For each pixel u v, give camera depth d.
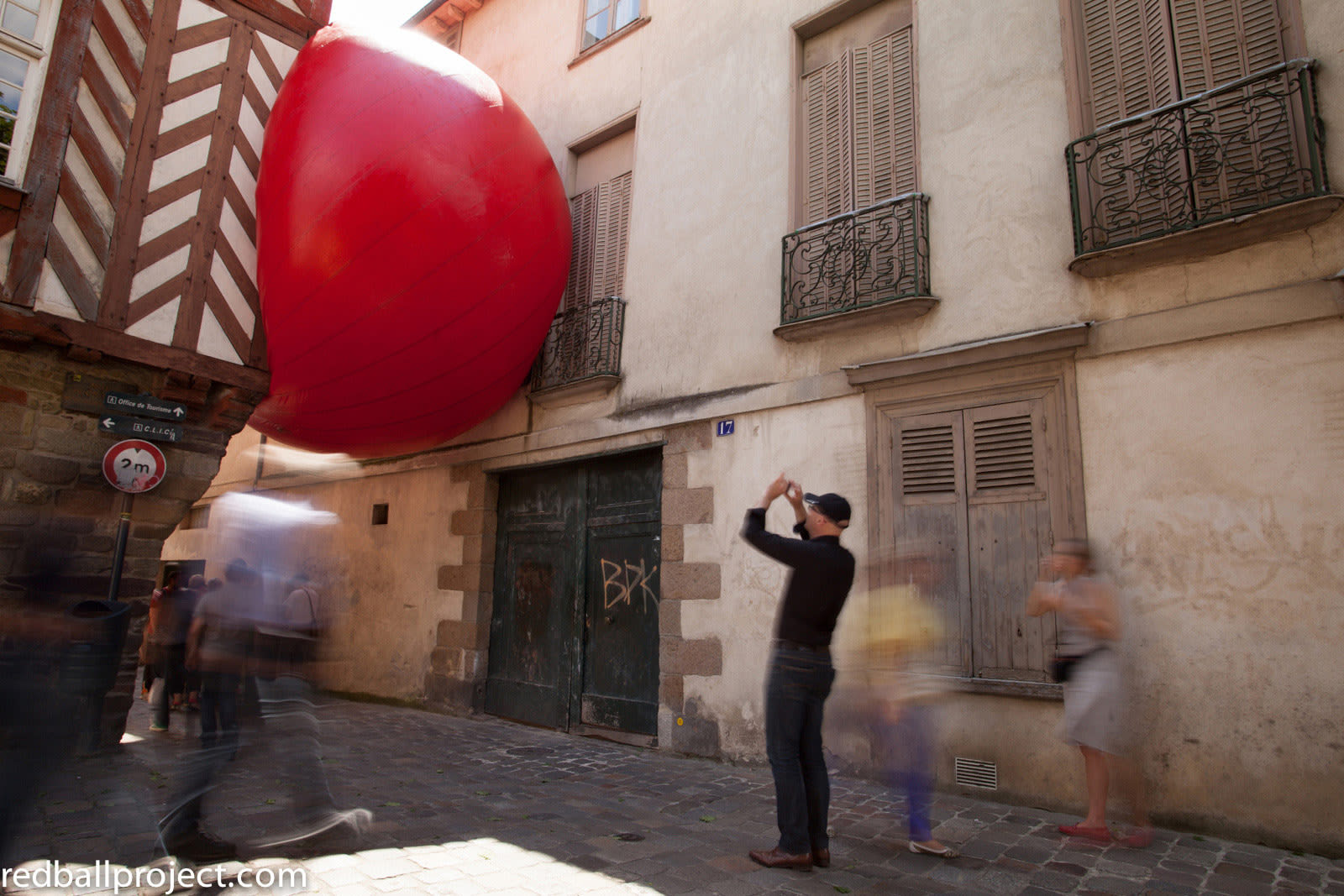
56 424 5.98
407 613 9.62
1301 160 4.38
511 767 5.96
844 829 4.27
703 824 4.41
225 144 6.89
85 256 6.08
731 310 7.04
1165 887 3.40
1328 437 4.12
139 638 6.23
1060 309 5.16
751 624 6.30
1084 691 4.08
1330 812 3.86
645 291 7.80
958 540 5.34
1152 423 4.68
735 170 7.32
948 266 5.75
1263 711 4.11
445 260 6.45
